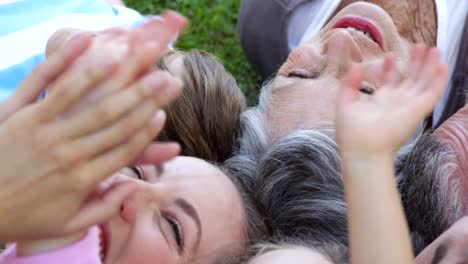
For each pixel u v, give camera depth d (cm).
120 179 112
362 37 166
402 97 101
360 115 100
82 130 71
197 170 130
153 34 72
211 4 269
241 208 135
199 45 254
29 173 73
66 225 79
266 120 166
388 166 98
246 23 217
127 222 114
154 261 114
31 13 192
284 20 203
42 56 183
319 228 148
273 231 149
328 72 165
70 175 73
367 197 97
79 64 74
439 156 149
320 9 197
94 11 205
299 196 149
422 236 149
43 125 72
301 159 149
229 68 248
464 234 128
